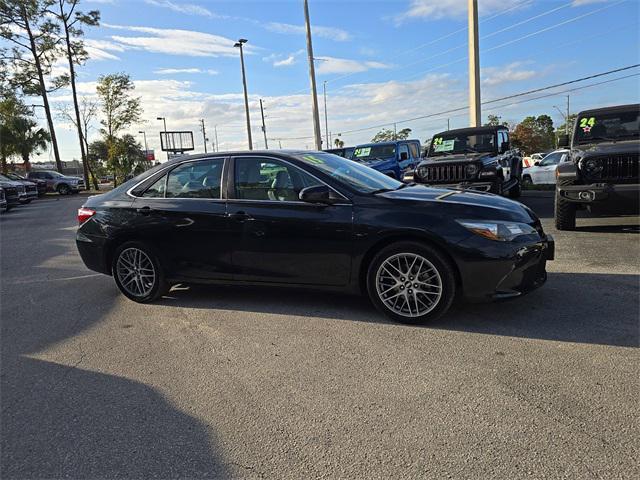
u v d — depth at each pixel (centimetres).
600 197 744
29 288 645
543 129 8531
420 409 295
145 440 279
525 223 425
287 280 477
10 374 376
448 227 411
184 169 528
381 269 434
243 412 304
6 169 4112
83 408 319
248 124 3688
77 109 3978
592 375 323
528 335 395
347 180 469
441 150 1210
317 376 346
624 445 249
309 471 245
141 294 547
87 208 570
